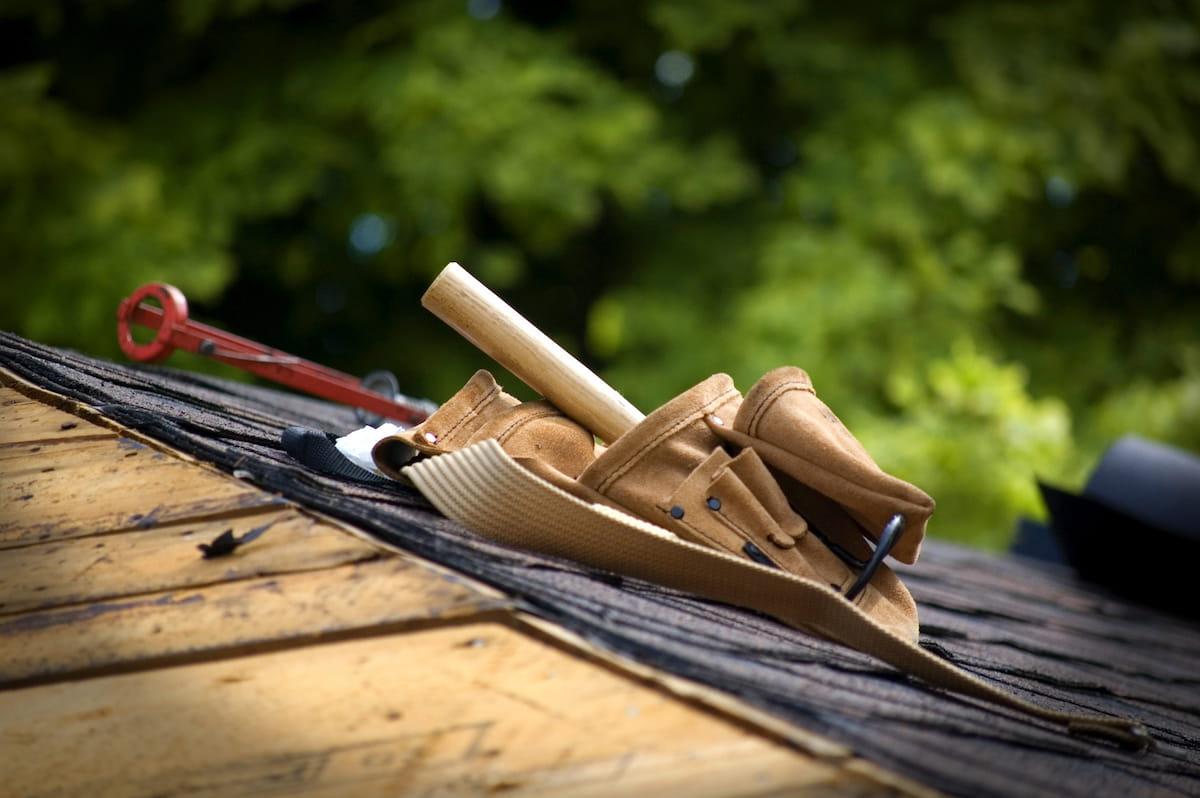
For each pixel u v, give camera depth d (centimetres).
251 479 322
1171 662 638
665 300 1477
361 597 274
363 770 240
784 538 334
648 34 1611
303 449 353
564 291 1698
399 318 1634
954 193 1484
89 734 254
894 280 1409
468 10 1491
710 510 336
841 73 1526
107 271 1310
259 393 618
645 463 342
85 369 424
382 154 1411
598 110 1453
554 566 314
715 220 1558
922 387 1401
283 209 1417
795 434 337
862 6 1589
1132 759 315
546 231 1457
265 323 1667
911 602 347
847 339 1402
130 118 1501
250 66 1512
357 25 1532
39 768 250
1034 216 1652
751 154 1636
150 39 1573
